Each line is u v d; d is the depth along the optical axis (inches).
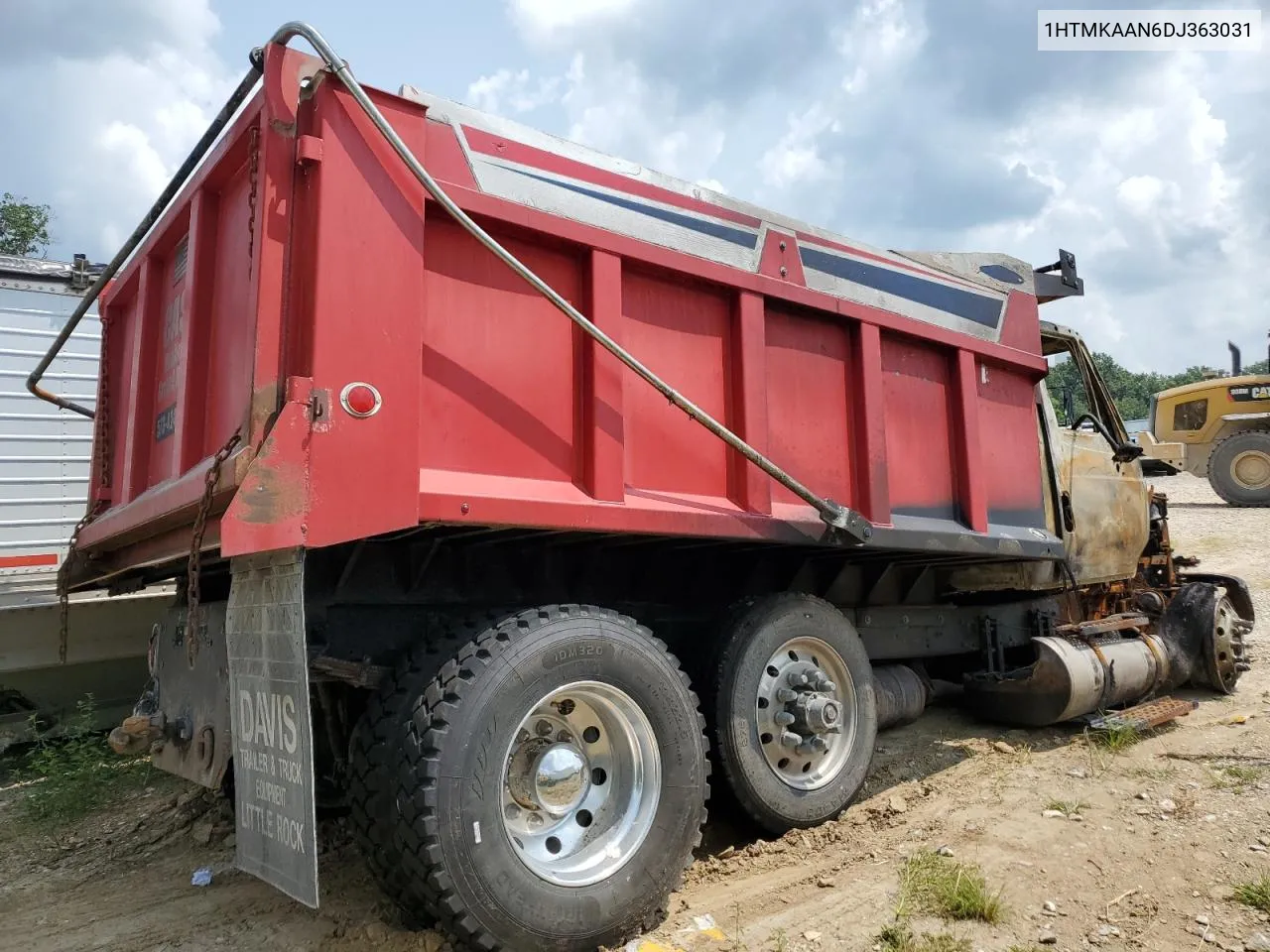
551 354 142.5
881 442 191.9
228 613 126.3
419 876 114.7
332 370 114.8
